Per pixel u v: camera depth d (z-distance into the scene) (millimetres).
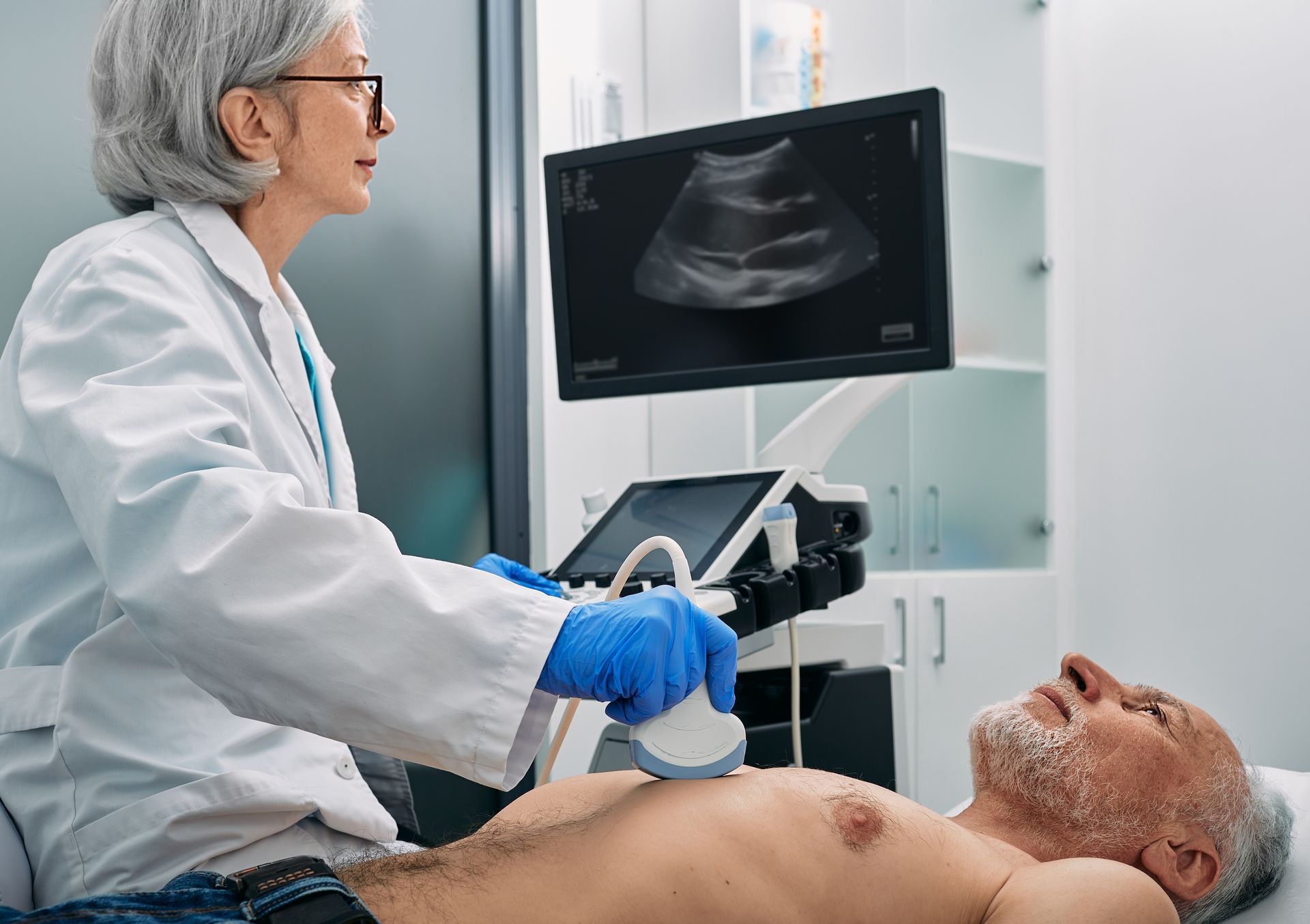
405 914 850
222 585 774
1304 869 1352
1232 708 2414
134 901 751
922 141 1606
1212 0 2475
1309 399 2260
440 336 2275
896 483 2635
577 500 2484
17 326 1013
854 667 1723
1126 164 2686
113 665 940
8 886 900
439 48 2270
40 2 1703
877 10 2676
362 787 1047
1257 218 2375
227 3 1086
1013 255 2748
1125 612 2676
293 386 1139
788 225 1714
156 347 906
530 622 812
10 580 983
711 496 1553
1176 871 1219
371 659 778
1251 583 2381
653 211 1800
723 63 2451
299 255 2043
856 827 1002
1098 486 2760
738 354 1747
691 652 872
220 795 909
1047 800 1242
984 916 990
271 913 744
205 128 1097
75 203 1736
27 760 936
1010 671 2680
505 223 2355
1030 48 2762
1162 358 2594
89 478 827
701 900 917
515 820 1167
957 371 2701
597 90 2488
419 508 2230
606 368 1842
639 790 1019
